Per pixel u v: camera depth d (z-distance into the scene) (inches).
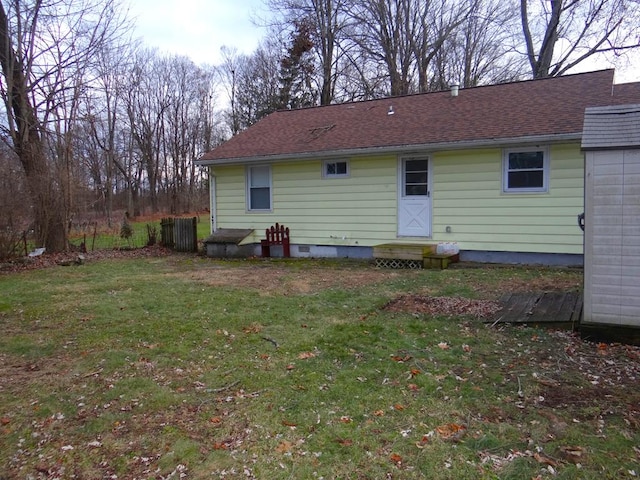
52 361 169.9
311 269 381.7
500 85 459.5
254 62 1330.0
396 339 184.4
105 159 1269.7
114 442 112.7
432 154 397.4
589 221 173.5
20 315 238.2
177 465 102.3
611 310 172.6
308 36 969.5
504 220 373.4
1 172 445.7
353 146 417.1
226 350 177.5
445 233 398.6
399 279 318.7
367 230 434.3
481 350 170.4
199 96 1574.8
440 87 965.2
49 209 482.6
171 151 1555.1
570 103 377.1
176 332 201.6
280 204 476.7
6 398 138.5
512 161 368.5
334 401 131.5
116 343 188.2
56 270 388.2
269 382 145.9
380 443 109.0
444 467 98.8
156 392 140.2
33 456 107.3
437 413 122.9
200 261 446.9
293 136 485.1
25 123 469.1
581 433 110.9
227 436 114.3
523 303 228.1
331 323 209.5
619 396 130.2
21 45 464.1
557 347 171.5
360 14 905.5
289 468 100.1
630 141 164.2
